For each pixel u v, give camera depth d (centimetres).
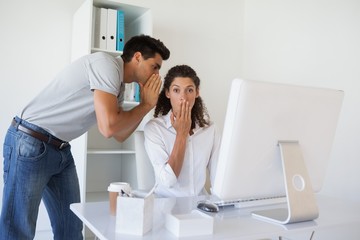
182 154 170
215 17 347
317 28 278
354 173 247
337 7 262
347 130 253
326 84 270
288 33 305
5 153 166
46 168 167
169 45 324
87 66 160
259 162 113
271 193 120
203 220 99
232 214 124
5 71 263
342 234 250
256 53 342
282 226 111
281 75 311
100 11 259
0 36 262
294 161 116
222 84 350
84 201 247
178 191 178
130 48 175
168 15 324
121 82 167
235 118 105
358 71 246
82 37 255
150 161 199
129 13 283
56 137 168
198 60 338
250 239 100
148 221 100
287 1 307
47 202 188
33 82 272
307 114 117
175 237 95
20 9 267
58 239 189
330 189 265
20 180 160
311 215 117
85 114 169
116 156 306
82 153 251
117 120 154
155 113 204
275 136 113
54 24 278
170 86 187
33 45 271
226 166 108
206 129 192
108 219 111
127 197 98
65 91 164
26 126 162
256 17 344
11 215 161
